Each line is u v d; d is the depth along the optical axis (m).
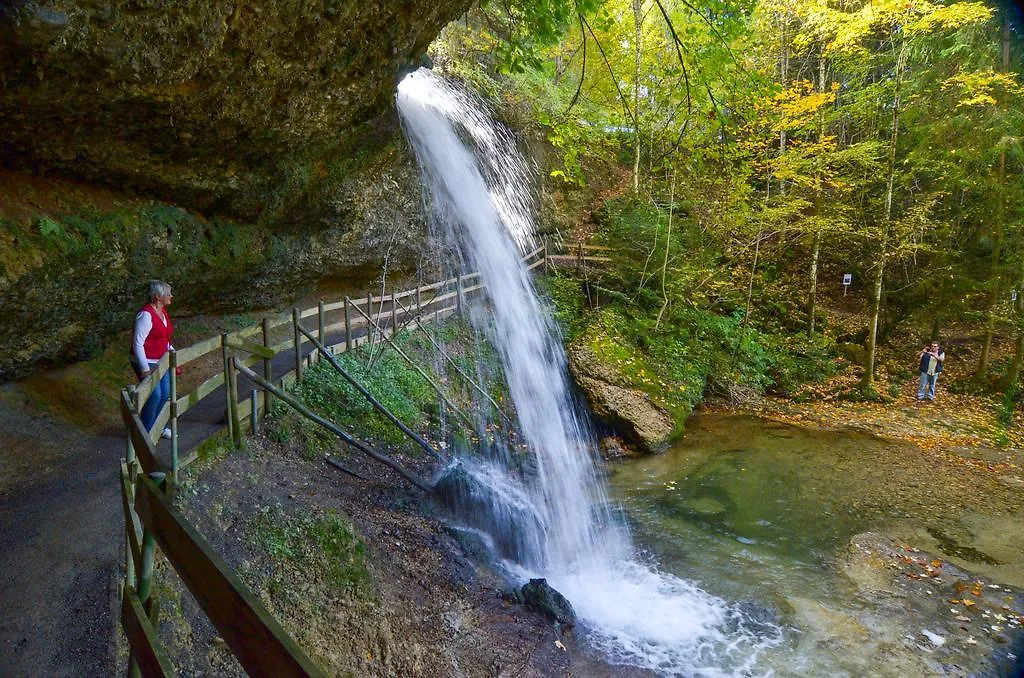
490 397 11.37
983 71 13.32
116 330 7.39
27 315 5.52
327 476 6.79
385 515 6.51
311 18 5.19
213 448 5.69
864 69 14.91
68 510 4.42
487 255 14.81
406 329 11.77
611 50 15.32
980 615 6.19
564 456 10.53
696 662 5.43
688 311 15.70
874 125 16.42
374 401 8.01
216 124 5.66
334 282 12.50
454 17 7.41
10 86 3.87
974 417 13.62
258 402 6.85
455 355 12.07
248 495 5.41
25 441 5.45
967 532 8.03
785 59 16.45
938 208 16.39
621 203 18.39
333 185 9.45
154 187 6.51
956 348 17.27
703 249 16.12
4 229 4.93
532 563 6.99
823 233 16.33
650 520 8.35
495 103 16.28
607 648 5.55
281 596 4.51
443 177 13.36
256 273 9.41
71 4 3.45
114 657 3.12
